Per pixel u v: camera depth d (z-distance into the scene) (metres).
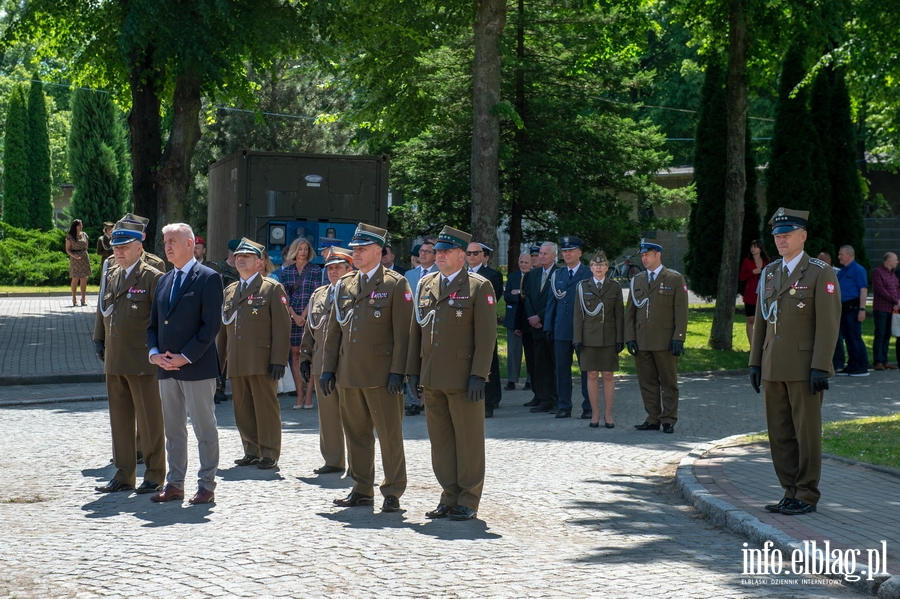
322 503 7.90
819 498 7.62
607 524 7.38
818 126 27.44
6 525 7.02
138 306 8.23
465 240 7.59
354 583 5.65
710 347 21.20
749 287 19.14
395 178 29.05
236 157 19.86
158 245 20.67
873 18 20.17
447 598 5.40
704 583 5.80
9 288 34.06
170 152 20.75
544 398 13.66
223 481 8.77
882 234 37.25
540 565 6.13
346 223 20.08
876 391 15.37
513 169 26.88
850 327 17.56
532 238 29.19
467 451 7.47
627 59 27.12
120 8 21.03
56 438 10.69
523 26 26.75
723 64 24.59
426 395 7.58
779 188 26.73
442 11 22.05
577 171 27.91
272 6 20.81
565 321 12.81
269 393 9.44
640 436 11.42
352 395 7.76
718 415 13.06
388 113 25.64
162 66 20.88
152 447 8.28
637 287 11.78
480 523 7.31
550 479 8.99
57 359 17.30
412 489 8.53
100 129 43.53
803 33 20.41
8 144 44.97
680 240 43.34
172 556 6.18
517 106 27.25
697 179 29.84
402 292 7.72
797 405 7.43
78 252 26.61
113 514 7.41
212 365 7.93
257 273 9.65
